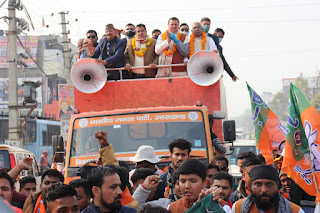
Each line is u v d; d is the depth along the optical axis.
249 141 20.45
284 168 6.63
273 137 9.04
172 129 9.72
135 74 11.53
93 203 5.09
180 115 9.83
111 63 11.22
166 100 10.66
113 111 9.98
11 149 15.79
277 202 5.13
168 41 11.31
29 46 74.94
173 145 7.12
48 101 75.94
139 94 10.75
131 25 14.35
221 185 6.00
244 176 6.45
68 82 41.19
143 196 5.97
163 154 9.45
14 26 28.91
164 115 9.84
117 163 6.91
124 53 11.62
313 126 6.46
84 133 9.85
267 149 9.01
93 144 9.73
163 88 10.70
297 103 6.64
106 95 10.80
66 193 4.72
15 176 7.31
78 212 4.80
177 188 5.97
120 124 9.83
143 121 9.80
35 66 74.88
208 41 11.58
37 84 34.06
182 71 11.40
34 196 6.39
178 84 10.67
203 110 9.84
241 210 5.29
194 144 9.55
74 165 9.57
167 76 11.31
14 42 29.12
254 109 9.10
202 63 10.52
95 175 5.06
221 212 4.75
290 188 6.95
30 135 42.09
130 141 9.69
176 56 11.47
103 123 9.87
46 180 6.20
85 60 10.71
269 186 5.11
